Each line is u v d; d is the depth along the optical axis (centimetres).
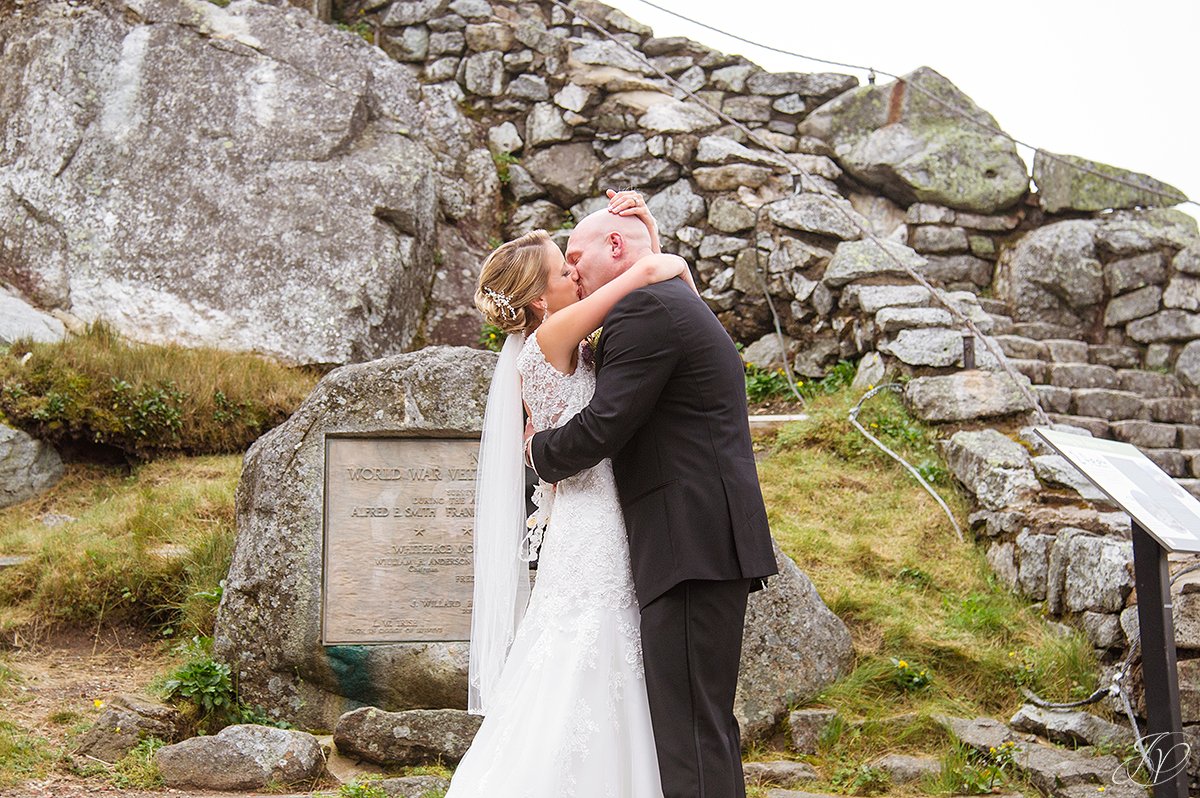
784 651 518
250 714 501
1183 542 420
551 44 1106
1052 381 862
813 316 930
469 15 1125
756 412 878
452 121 1082
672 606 297
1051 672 539
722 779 289
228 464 762
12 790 399
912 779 467
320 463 522
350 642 507
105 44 1003
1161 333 931
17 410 749
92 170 954
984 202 1018
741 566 299
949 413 759
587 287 334
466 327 988
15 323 838
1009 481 655
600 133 1069
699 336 306
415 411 521
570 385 318
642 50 1120
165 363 804
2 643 579
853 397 810
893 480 720
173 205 943
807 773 468
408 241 970
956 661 550
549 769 294
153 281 913
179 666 547
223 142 971
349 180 965
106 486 753
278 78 1007
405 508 518
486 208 1062
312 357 890
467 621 513
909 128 1044
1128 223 986
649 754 298
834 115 1067
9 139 973
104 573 611
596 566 309
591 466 302
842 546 638
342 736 466
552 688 302
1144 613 436
